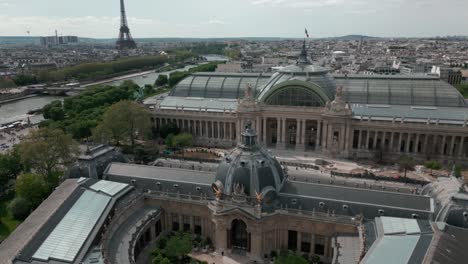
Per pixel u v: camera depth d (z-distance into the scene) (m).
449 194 137.50
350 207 145.88
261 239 150.75
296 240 155.62
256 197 147.00
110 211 147.88
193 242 160.50
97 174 176.38
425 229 125.12
